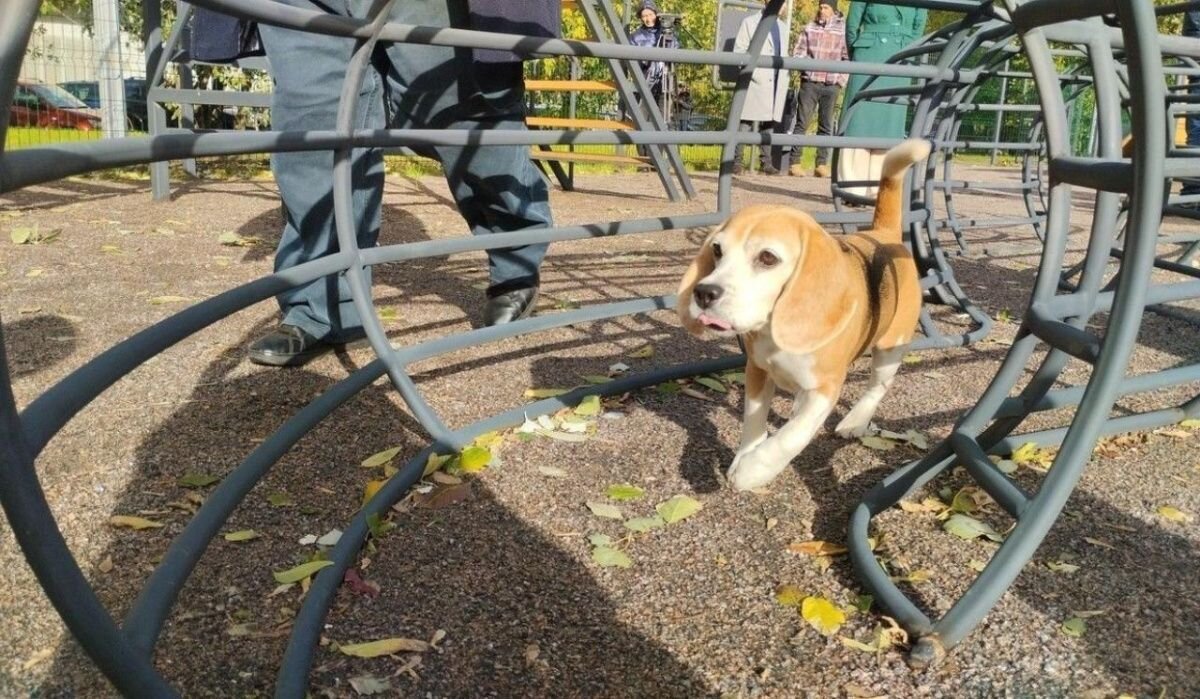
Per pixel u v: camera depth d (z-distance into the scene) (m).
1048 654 1.85
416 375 3.32
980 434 2.66
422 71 3.25
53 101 8.01
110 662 1.21
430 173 9.81
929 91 4.04
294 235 3.29
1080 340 2.00
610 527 2.29
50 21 8.02
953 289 4.66
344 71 3.08
